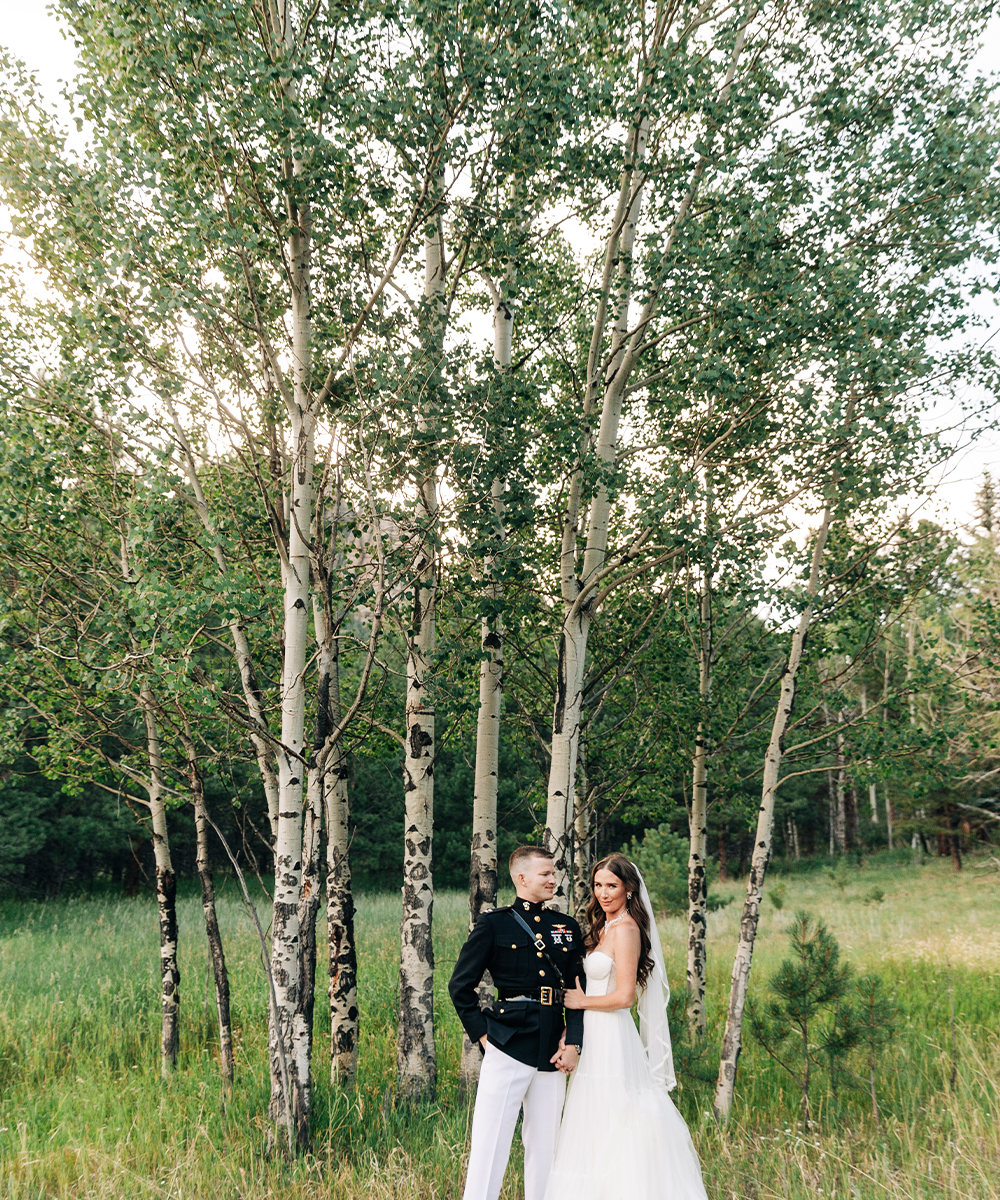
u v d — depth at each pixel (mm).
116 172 5004
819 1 6844
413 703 7344
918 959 11828
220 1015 7309
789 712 7906
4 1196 4875
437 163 5602
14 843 22250
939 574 7934
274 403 6570
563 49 5773
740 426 7043
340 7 5469
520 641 8789
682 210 7238
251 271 5984
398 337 6133
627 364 7355
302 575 5992
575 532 7500
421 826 7195
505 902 22375
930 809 24250
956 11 6996
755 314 5883
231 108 5062
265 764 7129
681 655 9711
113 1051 8641
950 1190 4559
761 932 16328
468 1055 6969
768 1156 5305
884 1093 6711
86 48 5664
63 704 7434
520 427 6500
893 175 6918
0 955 13070
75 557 7176
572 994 3969
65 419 5996
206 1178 4910
